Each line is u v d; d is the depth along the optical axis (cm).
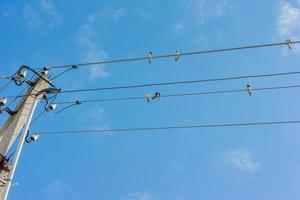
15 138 1842
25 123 1856
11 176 1703
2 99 1911
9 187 1683
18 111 1916
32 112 1889
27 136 1861
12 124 1870
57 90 1942
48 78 2005
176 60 1647
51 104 1938
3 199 1642
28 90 1961
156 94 1745
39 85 1972
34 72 1995
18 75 1956
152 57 1689
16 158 1750
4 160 1759
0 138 1856
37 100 1923
